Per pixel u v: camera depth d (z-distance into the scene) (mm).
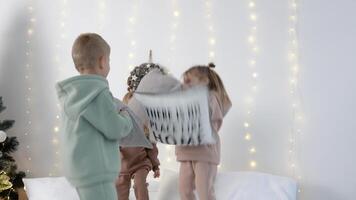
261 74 2602
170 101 1983
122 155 2373
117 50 2889
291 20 2551
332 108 2445
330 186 2441
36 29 3008
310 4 2510
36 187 2531
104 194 1813
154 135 2094
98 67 1969
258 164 2586
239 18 2654
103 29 2918
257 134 2596
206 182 2162
